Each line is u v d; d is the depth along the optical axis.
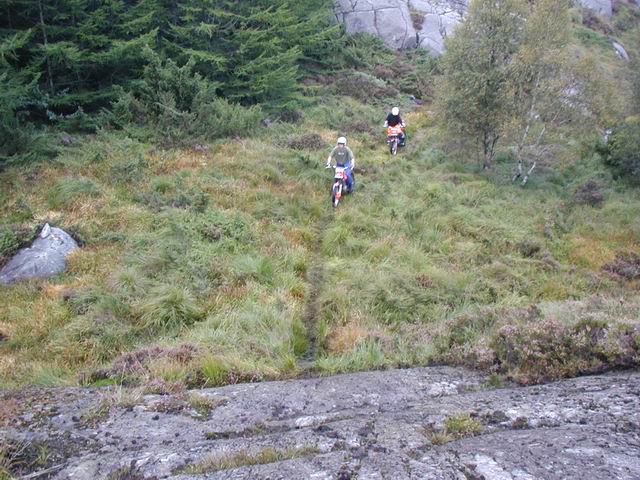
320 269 9.25
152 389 5.34
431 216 11.19
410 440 3.86
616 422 3.89
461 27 14.91
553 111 13.77
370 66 23.34
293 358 6.30
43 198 10.25
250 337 6.63
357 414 4.66
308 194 12.02
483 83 14.06
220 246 9.05
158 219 9.77
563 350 5.41
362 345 6.38
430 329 6.78
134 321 7.12
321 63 22.81
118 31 14.62
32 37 13.24
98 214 9.84
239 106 15.64
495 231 10.84
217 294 7.80
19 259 8.38
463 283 8.57
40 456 4.02
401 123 15.83
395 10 26.38
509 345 5.67
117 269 8.15
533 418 4.16
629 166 15.62
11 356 6.36
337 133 16.73
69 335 6.68
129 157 12.03
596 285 9.31
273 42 16.72
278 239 9.66
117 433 4.38
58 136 12.60
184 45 16.55
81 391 5.34
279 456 3.79
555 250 10.64
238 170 12.42
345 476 3.35
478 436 3.90
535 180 14.67
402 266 9.19
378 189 12.59
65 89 13.84
